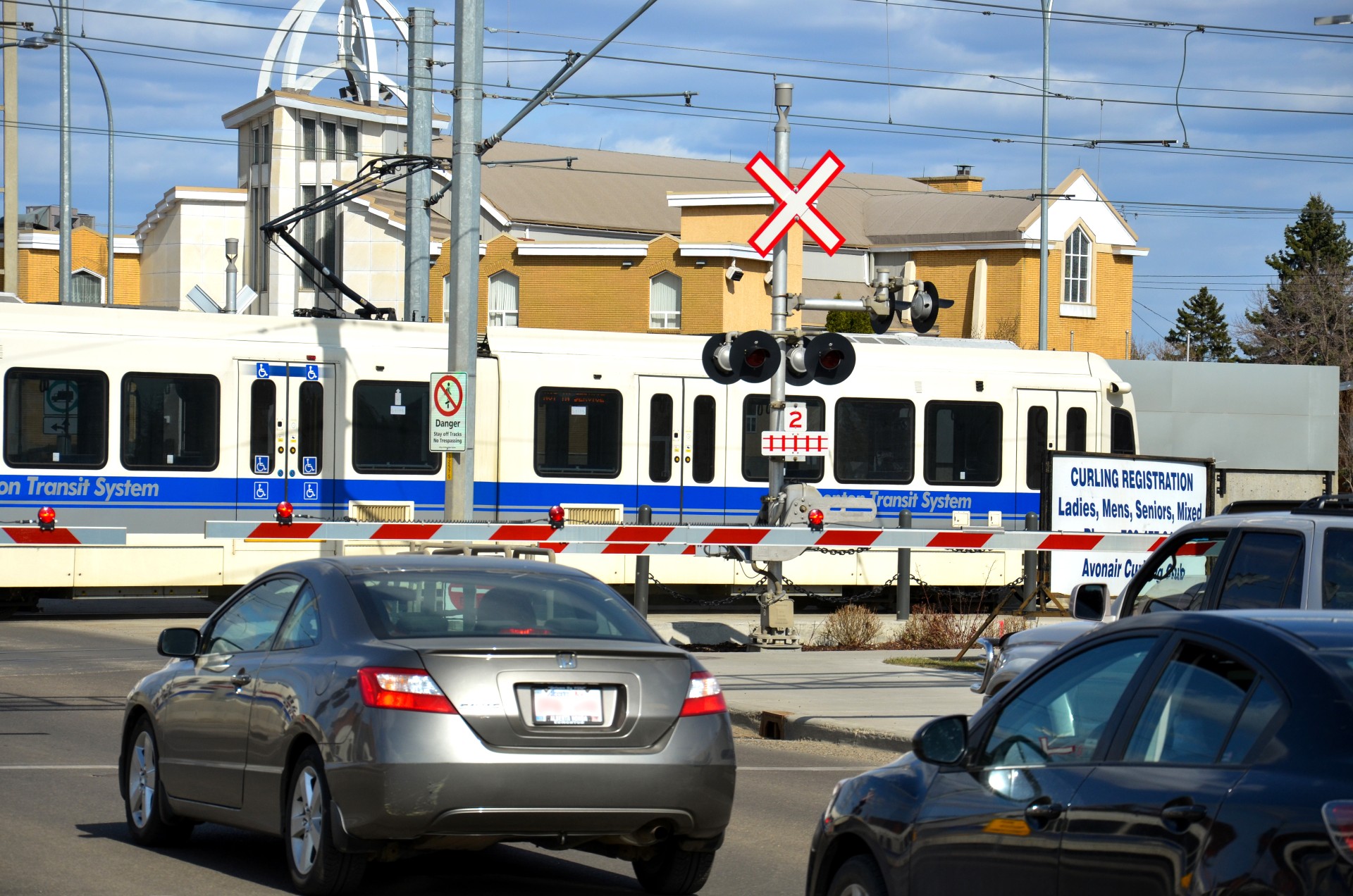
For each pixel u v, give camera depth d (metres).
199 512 37.00
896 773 9.48
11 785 17.42
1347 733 6.56
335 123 93.19
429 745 11.60
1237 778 6.86
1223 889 6.56
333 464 38.12
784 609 32.62
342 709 12.00
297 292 92.06
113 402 36.41
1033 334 109.25
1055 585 29.91
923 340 43.94
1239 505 17.17
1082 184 111.44
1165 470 31.88
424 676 11.80
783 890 13.52
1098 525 31.38
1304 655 7.02
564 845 12.36
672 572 40.28
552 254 88.88
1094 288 111.94
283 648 13.38
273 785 12.84
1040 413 44.03
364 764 11.69
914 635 33.69
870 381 42.28
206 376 37.16
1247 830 6.58
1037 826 7.95
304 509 37.84
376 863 14.51
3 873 13.28
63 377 36.06
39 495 35.78
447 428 32.59
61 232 58.16
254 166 95.62
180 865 13.93
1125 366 71.25
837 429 41.97
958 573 42.44
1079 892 7.55
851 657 30.81
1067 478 31.17
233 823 13.58
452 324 33.31
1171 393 70.88
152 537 36.62
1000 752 8.81
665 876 13.19
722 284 85.25
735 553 31.59
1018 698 8.93
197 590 39.03
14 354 35.62
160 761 14.51
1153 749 7.62
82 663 28.97
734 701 24.52
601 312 87.94
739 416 41.19
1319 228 150.38
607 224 102.06
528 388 39.59
